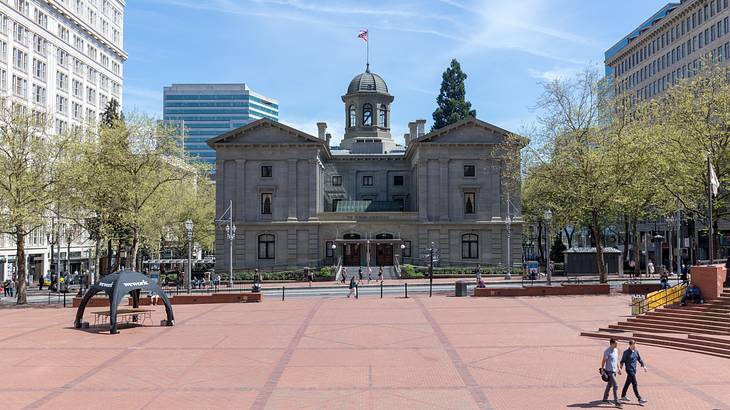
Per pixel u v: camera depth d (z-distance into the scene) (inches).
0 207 1919.3
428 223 2908.5
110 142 2057.1
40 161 1956.2
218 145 2920.8
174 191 2827.3
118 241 2368.4
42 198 1903.3
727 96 1788.9
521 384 849.5
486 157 2923.2
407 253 2967.5
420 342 1149.7
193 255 4197.8
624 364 790.5
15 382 879.1
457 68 3939.5
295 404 765.3
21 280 1909.4
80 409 748.0
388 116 3582.7
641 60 4473.4
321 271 2709.2
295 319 1456.7
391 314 1517.0
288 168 2925.7
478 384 852.6
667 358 1001.5
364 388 837.2
